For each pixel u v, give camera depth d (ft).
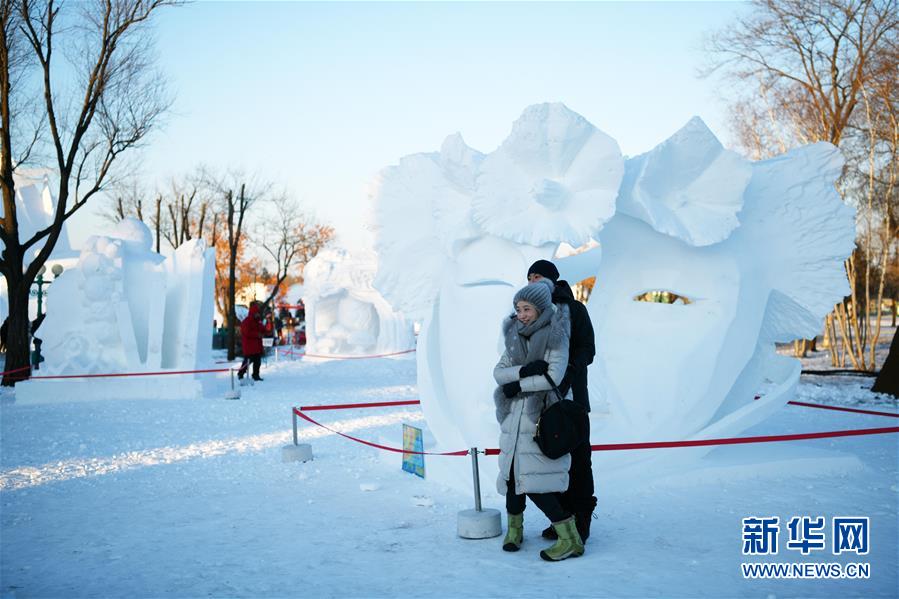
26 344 67.05
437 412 26.32
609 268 26.99
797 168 26.78
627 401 25.50
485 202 24.82
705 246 25.72
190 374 55.67
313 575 16.44
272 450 33.09
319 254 103.96
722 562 16.69
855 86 78.07
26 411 48.75
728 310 25.54
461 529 19.13
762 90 83.92
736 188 24.75
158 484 26.55
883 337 129.90
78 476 28.02
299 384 67.82
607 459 23.98
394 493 24.50
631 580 15.56
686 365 25.27
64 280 56.75
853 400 49.34
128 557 18.04
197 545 18.97
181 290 58.59
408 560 17.38
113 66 68.13
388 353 97.35
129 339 56.08
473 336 25.20
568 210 24.22
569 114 23.57
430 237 28.63
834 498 22.16
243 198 122.11
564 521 17.12
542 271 19.04
